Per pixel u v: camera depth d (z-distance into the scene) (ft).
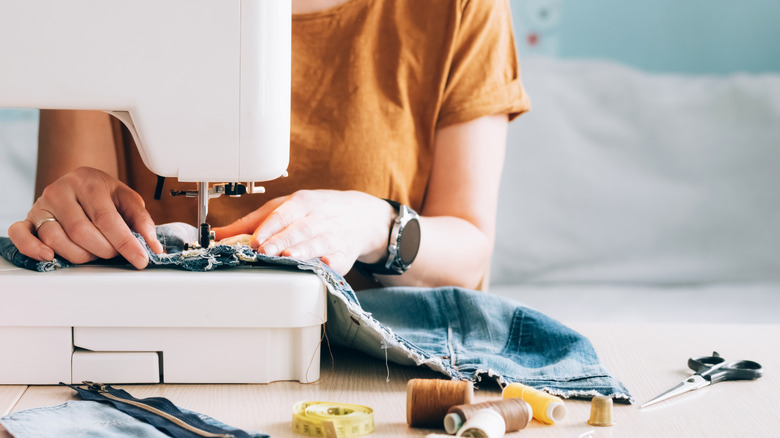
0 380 3.38
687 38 13.30
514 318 3.89
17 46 3.39
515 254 13.24
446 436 2.65
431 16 5.82
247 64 3.50
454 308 4.01
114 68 3.43
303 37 5.82
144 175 5.85
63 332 3.38
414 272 5.08
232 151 3.56
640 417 3.02
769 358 3.94
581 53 13.34
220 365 3.42
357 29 5.81
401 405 3.14
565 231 13.29
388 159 5.88
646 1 13.24
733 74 13.39
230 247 3.59
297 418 2.79
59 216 3.64
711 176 13.41
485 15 5.91
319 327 3.48
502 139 6.08
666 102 13.34
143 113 3.47
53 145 5.78
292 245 3.76
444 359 3.50
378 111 5.86
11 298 3.33
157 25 3.43
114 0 3.40
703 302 11.96
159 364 3.43
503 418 2.74
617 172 13.37
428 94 5.91
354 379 3.51
